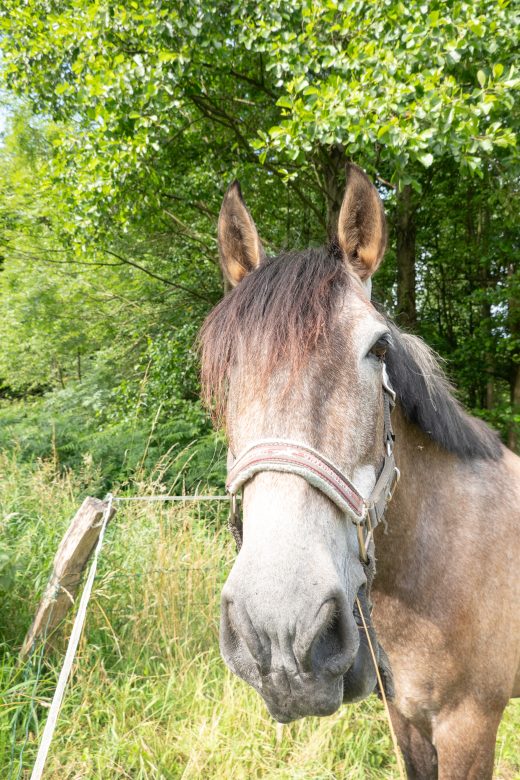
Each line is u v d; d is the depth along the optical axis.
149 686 2.61
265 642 0.95
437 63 3.43
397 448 1.53
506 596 1.59
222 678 2.81
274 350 1.16
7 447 5.86
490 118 4.17
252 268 1.57
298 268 1.30
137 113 4.39
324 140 3.56
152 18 4.17
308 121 3.53
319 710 0.97
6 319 9.22
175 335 6.44
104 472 5.32
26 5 5.06
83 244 5.70
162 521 3.39
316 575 0.96
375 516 1.23
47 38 4.91
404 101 3.50
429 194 7.20
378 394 1.23
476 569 1.56
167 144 5.53
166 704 2.53
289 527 1.00
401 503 1.55
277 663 0.94
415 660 1.57
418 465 1.61
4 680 2.34
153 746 2.29
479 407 8.23
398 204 6.68
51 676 2.46
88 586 2.08
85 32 4.44
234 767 2.25
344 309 1.22
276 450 1.08
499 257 7.18
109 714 2.34
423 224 8.03
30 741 2.15
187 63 4.46
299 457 1.07
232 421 1.23
